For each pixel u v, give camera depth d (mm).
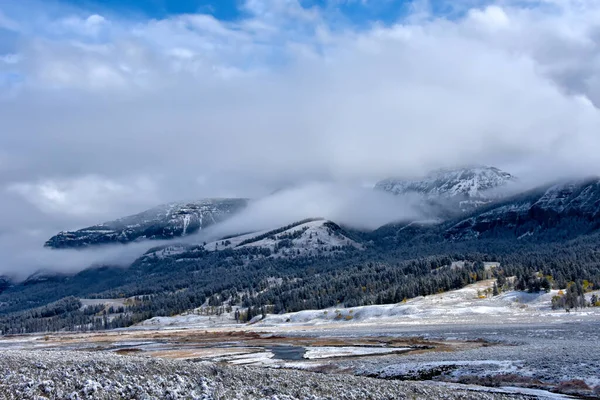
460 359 72562
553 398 46719
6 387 33844
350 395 40656
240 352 110438
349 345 115750
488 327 136000
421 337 122625
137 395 34719
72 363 45281
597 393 47781
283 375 48531
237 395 36844
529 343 91562
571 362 61688
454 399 42906
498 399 44781
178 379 40438
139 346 151000
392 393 43344
